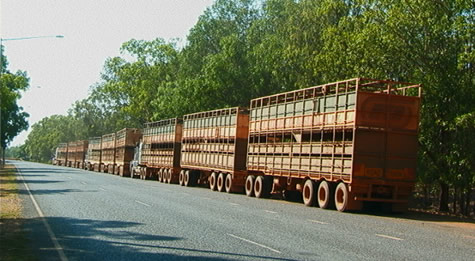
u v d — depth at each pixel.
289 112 24.61
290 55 36.91
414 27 24.16
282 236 12.26
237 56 50.88
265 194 27.31
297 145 23.48
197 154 37.06
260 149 27.53
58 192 25.48
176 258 9.28
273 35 46.22
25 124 74.56
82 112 117.62
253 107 28.97
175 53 73.25
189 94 51.56
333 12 33.81
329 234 12.84
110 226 13.46
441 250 10.85
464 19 22.08
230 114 31.83
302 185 23.45
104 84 97.19
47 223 13.84
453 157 23.48
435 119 24.48
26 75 60.25
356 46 25.42
